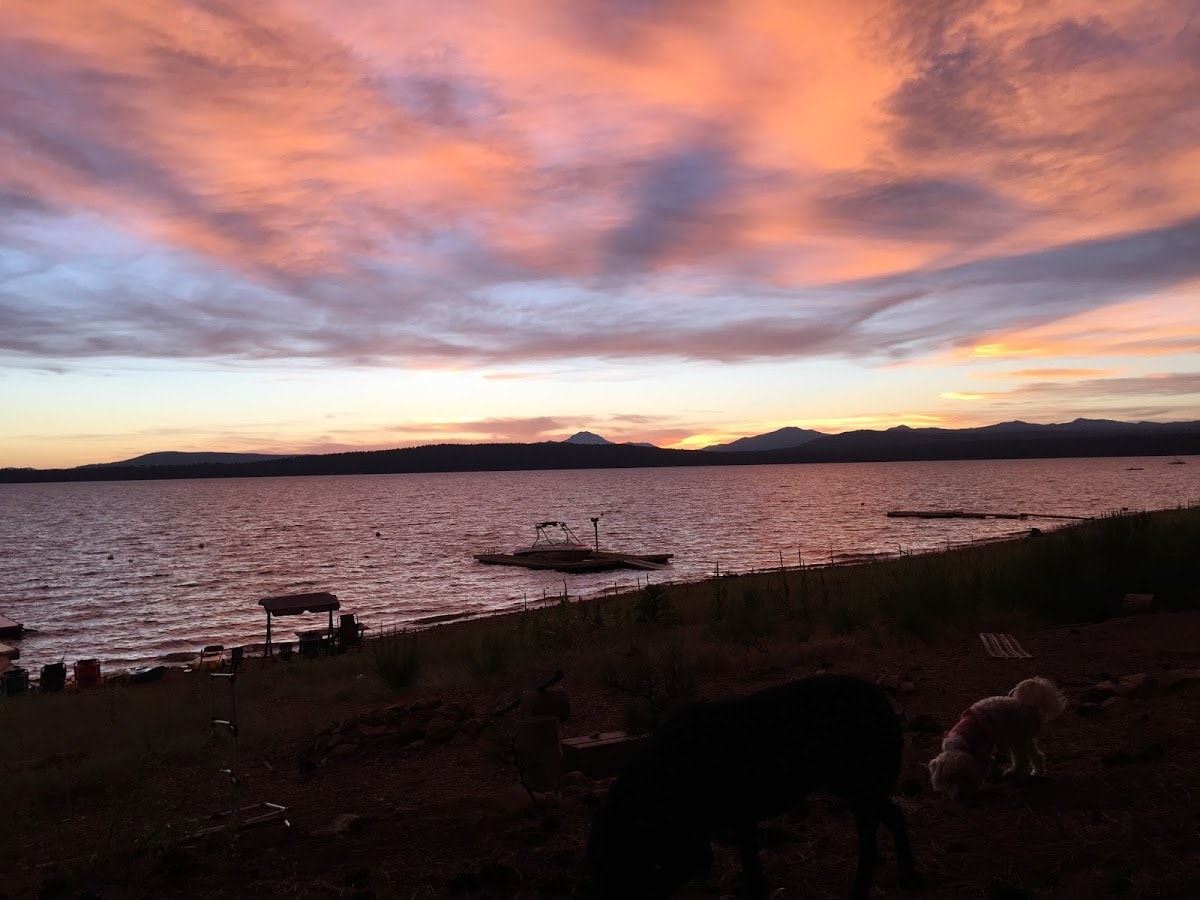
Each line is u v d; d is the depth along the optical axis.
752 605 17.05
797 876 5.46
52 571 76.19
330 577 66.50
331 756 9.79
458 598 51.91
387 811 7.69
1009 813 6.16
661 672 9.44
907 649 13.48
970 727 6.59
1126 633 13.10
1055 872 5.07
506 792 7.71
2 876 6.52
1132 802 6.09
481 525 124.94
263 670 20.31
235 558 84.19
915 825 6.15
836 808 6.71
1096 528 18.31
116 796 8.55
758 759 4.65
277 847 6.81
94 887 6.14
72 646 40.31
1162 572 15.21
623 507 159.88
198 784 8.64
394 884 5.82
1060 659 11.82
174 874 6.23
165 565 79.12
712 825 4.63
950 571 20.52
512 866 5.84
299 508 189.00
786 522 107.62
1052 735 8.14
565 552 69.44
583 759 8.33
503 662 14.71
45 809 8.46
